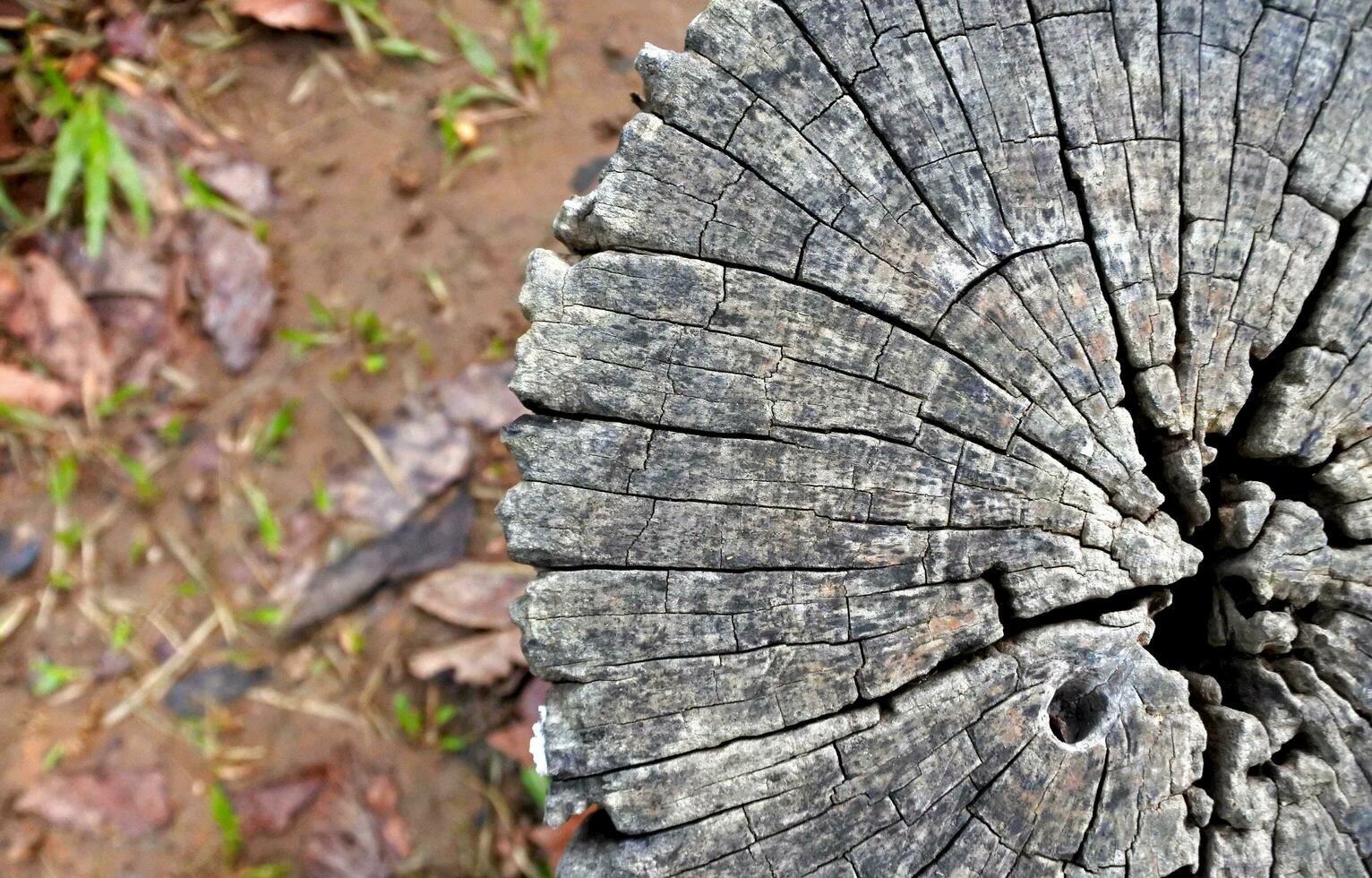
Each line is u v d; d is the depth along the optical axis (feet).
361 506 1.64
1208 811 0.88
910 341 0.82
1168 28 0.83
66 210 1.68
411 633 1.60
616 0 1.92
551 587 0.81
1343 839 0.89
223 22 1.78
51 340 1.63
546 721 0.83
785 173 0.81
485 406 1.70
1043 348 0.84
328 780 1.53
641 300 0.81
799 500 0.82
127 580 1.60
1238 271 0.86
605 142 1.86
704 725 0.83
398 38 1.82
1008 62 0.82
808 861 0.85
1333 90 0.85
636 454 0.81
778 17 0.80
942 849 0.86
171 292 1.68
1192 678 0.90
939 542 0.83
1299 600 0.88
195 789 1.52
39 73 1.69
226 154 1.73
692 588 0.82
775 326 0.82
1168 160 0.84
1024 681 0.85
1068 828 0.86
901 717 0.84
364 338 1.70
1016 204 0.83
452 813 1.53
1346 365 0.88
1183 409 0.86
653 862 0.83
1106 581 0.85
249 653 1.58
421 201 1.78
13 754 1.51
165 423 1.65
